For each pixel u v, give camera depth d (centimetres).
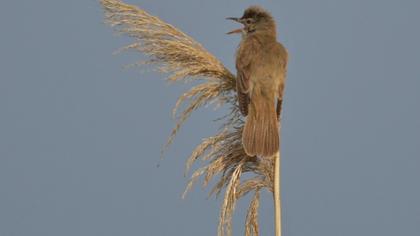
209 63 696
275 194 677
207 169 670
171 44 676
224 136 694
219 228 654
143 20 680
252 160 694
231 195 657
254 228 688
